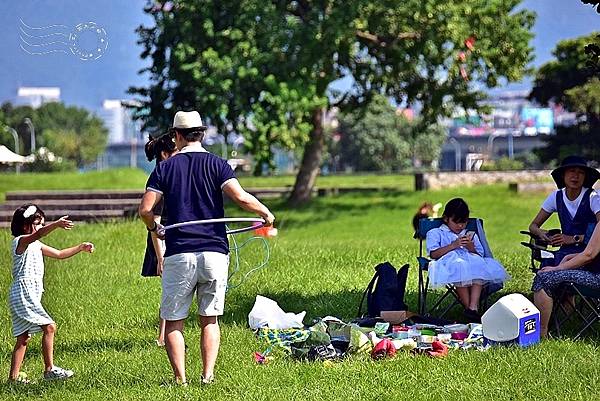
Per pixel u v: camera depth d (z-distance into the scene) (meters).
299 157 195.12
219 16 66.69
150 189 17.44
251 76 63.97
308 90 65.06
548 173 90.06
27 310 18.97
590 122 103.94
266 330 22.30
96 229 45.09
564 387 16.83
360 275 31.28
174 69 67.88
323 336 20.17
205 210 17.36
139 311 26.50
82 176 89.94
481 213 69.56
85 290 29.52
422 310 24.45
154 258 20.91
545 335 21.20
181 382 17.52
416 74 75.06
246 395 16.64
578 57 103.75
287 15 68.19
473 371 18.12
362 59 73.19
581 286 21.06
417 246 40.09
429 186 85.31
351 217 69.12
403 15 66.00
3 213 63.91
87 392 17.56
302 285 29.52
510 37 71.12
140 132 72.00
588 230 23.30
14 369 19.03
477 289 23.75
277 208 74.94
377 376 17.91
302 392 16.88
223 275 17.36
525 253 37.00
